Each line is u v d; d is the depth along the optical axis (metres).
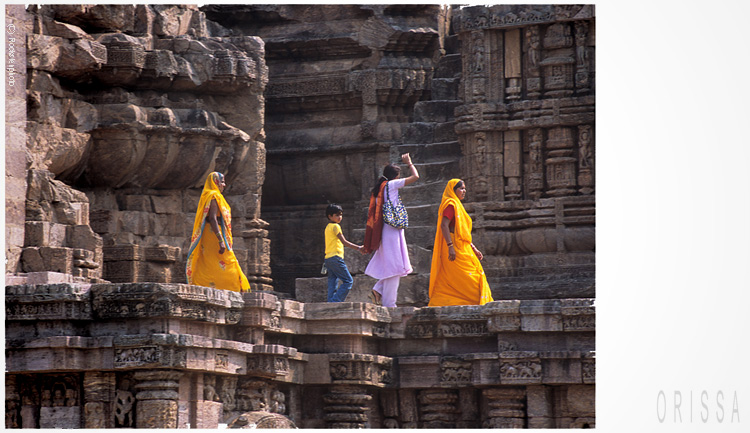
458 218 18.06
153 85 20.62
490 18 22.02
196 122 20.70
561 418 16.81
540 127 21.66
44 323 14.98
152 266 19.94
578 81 21.62
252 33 24.77
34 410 15.11
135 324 14.90
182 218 21.03
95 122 19.80
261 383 16.14
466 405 17.45
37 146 18.52
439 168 22.28
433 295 18.17
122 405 14.81
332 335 17.06
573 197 21.25
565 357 16.56
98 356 14.80
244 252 21.48
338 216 18.42
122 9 20.50
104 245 19.92
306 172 24.36
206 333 15.44
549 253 21.38
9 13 17.38
